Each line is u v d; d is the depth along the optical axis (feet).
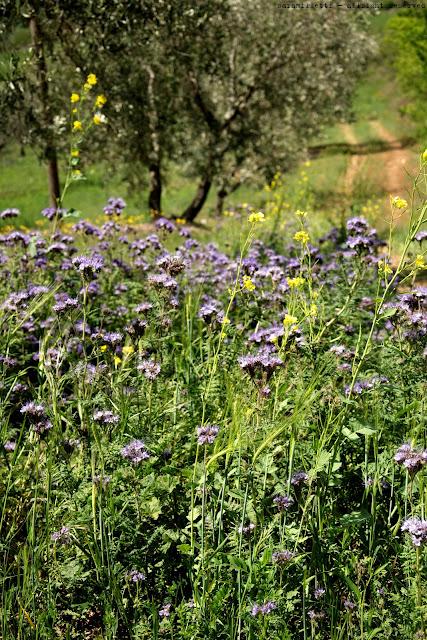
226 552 10.83
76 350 15.88
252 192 72.49
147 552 11.07
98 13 36.45
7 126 37.09
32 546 10.55
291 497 10.76
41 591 10.61
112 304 20.17
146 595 11.05
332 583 10.82
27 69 36.86
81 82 44.01
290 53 67.46
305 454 11.53
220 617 10.18
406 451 10.51
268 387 11.58
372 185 52.11
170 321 15.12
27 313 14.58
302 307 14.30
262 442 10.81
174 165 70.49
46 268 20.80
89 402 12.26
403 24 74.43
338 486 11.82
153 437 12.35
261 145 69.67
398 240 34.40
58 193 50.14
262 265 24.18
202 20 46.62
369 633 9.74
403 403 13.28
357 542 11.62
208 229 54.75
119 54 43.04
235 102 67.97
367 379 13.48
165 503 11.67
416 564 9.71
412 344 13.87
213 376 13.44
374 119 139.44
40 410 11.80
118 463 11.61
